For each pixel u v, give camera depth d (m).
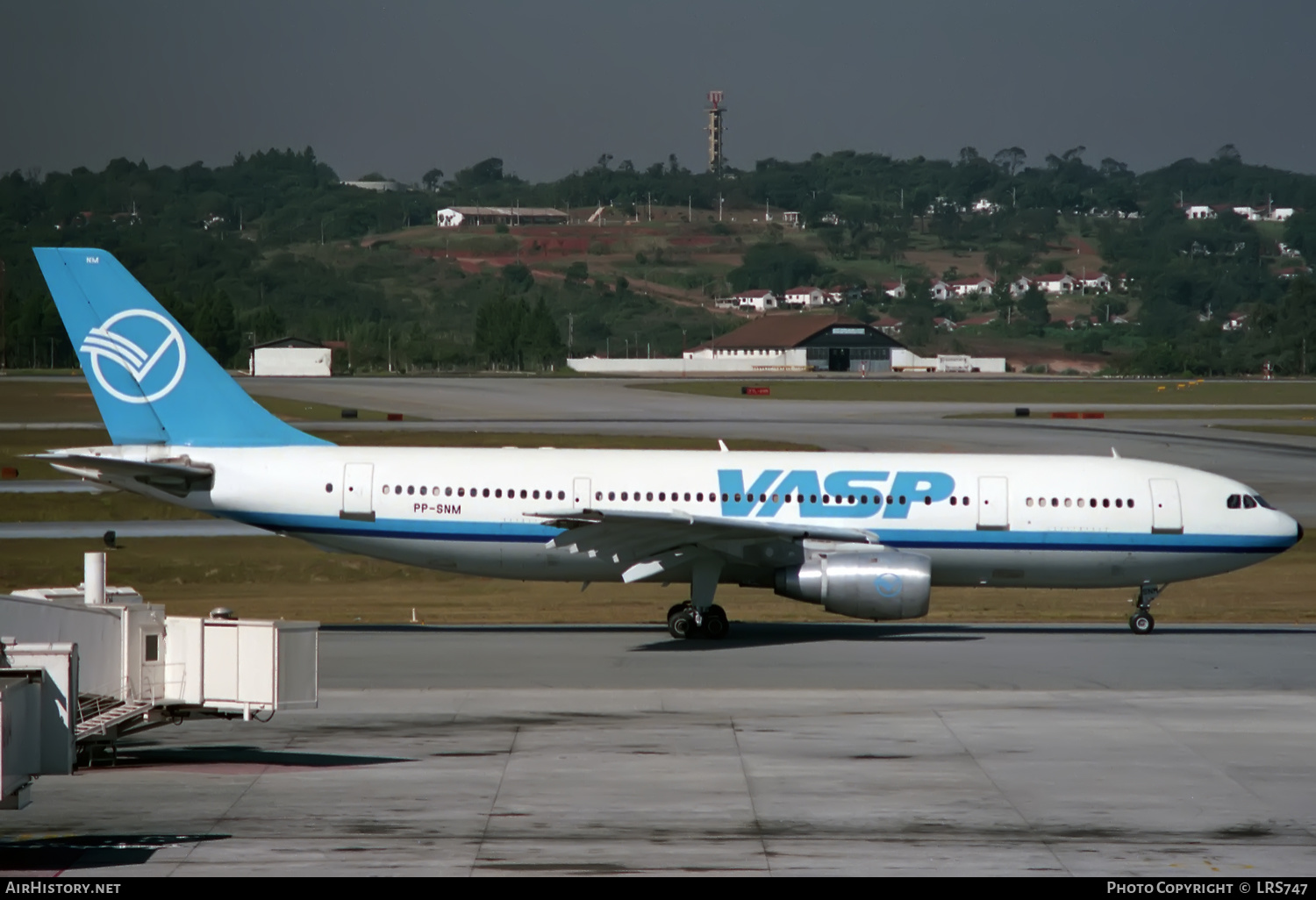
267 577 197.00
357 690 107.50
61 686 65.38
